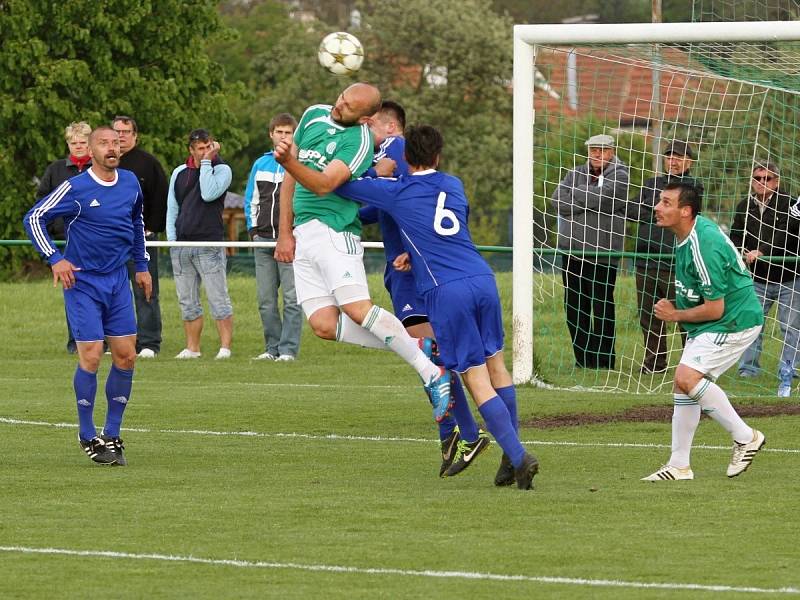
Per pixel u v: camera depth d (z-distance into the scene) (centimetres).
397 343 2259
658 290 3909
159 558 1688
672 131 4344
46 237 2439
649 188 3900
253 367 4209
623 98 4131
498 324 2177
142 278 2578
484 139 14725
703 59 3756
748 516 1934
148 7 10894
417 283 2178
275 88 16225
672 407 3262
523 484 2152
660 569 1614
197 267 4422
